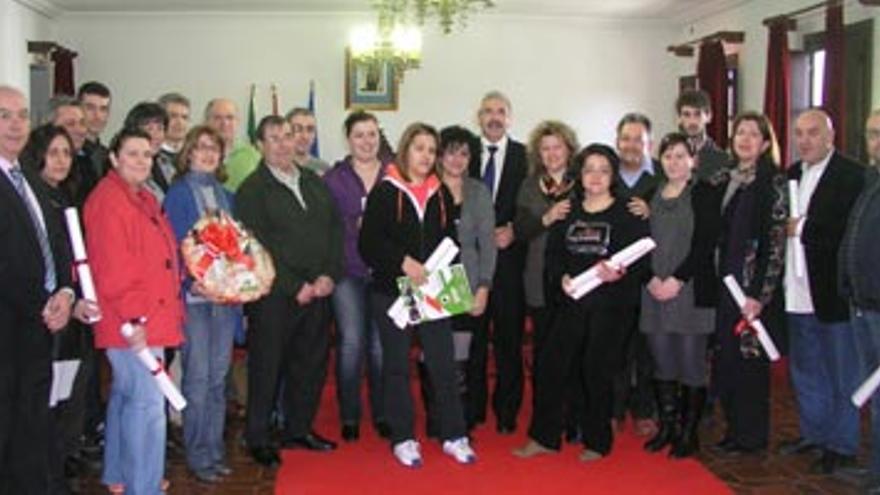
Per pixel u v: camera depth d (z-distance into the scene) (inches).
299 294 141.9
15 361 107.3
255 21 323.9
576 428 154.3
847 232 128.6
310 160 185.3
